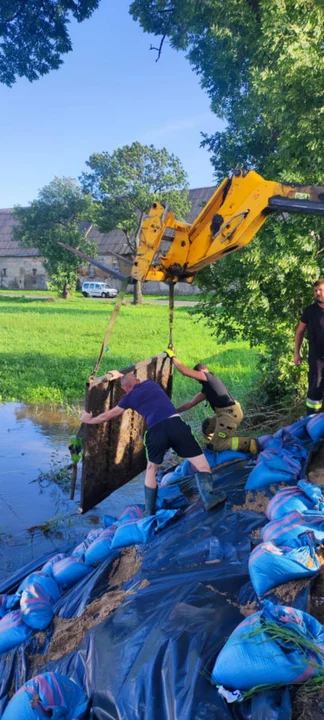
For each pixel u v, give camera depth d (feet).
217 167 33.42
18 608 15.40
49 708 10.52
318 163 24.80
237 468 20.04
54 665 12.27
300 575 12.17
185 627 11.46
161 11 40.70
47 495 24.94
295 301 28.14
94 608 13.58
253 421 30.32
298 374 29.48
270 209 15.46
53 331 85.05
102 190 140.97
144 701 10.30
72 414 38.81
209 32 33.73
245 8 30.50
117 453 21.11
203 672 10.43
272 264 26.05
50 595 15.07
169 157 141.28
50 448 31.55
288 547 12.98
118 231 195.31
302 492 15.92
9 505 23.85
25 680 12.59
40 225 158.30
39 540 20.88
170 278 17.24
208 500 16.83
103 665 11.39
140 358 56.54
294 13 26.13
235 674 9.91
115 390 20.13
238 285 28.45
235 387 38.58
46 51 47.75
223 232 15.80
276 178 27.09
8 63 47.96
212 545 14.71
